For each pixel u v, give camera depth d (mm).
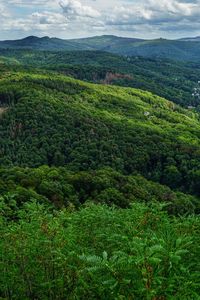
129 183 76500
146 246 9133
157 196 75125
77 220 16078
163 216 15281
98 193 69000
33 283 14297
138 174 108438
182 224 14508
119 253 8961
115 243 12656
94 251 13344
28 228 15062
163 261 9164
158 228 14367
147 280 8539
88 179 71125
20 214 16484
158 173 113188
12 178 68375
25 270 14266
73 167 111000
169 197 75312
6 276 14508
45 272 13938
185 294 8742
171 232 12531
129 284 9031
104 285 9875
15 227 15242
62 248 12922
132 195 68375
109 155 117312
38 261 13977
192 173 109125
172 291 8820
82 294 11867
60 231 14188
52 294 13219
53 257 13641
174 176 110562
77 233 15125
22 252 14312
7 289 14406
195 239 12891
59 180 70688
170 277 8969
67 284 12734
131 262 8891
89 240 15109
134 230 13195
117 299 8992
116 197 65375
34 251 14055
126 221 14875
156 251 8945
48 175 71750
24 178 68188
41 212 16250
